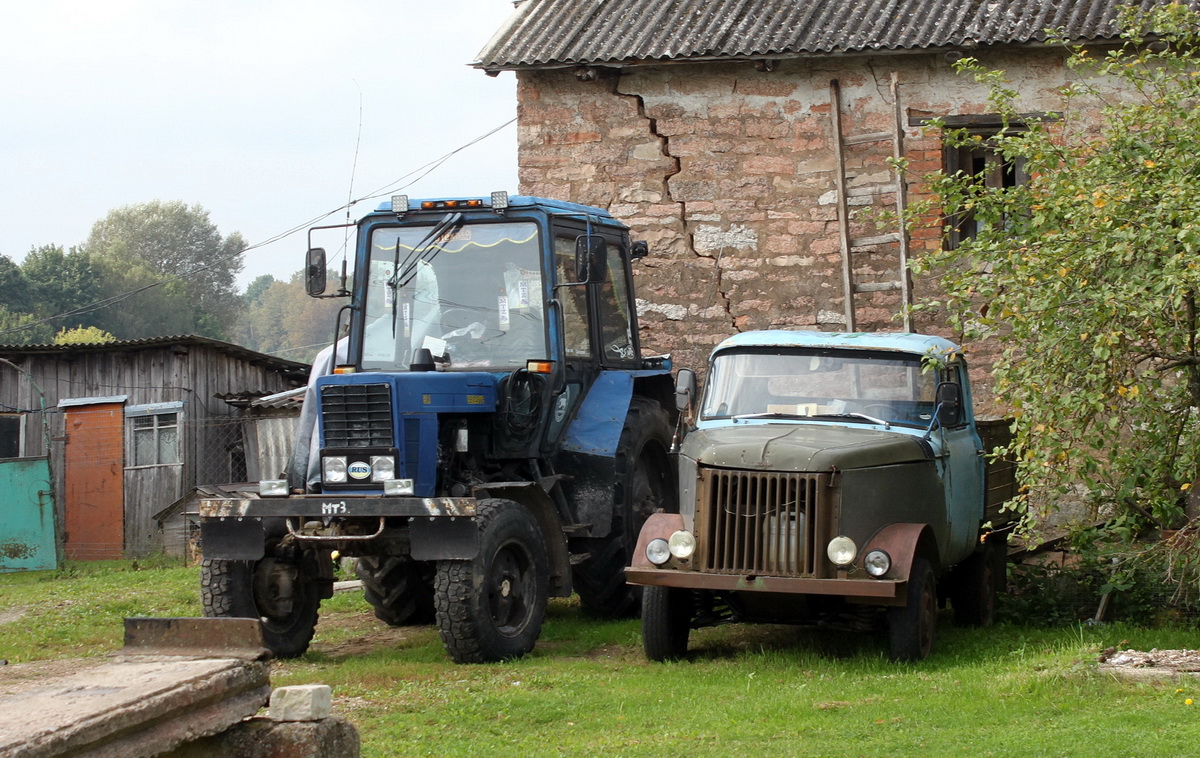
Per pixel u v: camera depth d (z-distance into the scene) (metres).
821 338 8.73
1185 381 8.02
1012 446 7.70
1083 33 12.17
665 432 10.20
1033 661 6.95
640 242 10.66
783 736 5.52
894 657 7.45
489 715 6.27
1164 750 4.89
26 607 11.38
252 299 93.88
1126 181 7.47
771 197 13.31
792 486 7.38
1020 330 7.30
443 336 8.98
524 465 8.84
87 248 73.31
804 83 13.27
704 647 8.41
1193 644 7.94
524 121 13.75
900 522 7.55
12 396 20.45
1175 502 8.17
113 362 20.30
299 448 8.48
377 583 9.24
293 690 3.88
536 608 8.26
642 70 13.55
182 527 18.94
